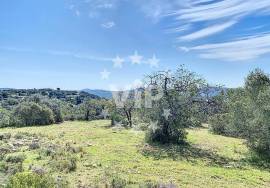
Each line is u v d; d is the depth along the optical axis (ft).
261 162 122.21
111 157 117.60
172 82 157.17
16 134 174.91
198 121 161.68
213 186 86.28
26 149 127.75
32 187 61.16
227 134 200.13
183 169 104.68
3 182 78.95
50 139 163.63
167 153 130.82
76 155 118.93
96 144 147.33
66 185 76.43
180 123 154.40
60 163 98.53
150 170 100.68
